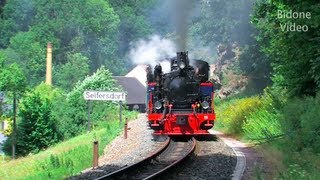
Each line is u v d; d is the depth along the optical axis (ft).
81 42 334.85
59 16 349.41
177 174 40.60
